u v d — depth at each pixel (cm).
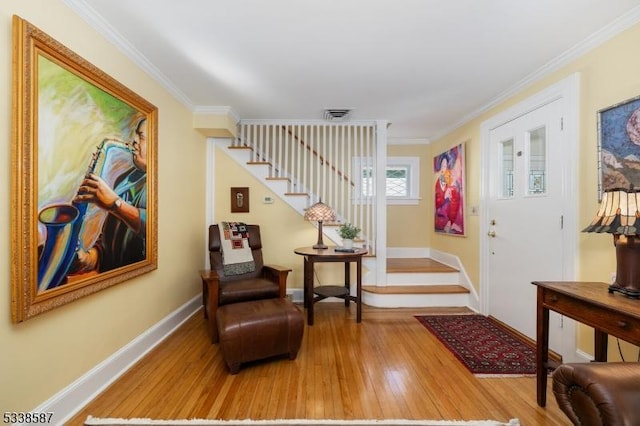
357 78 263
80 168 168
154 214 243
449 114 357
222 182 380
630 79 177
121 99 202
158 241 258
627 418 84
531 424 159
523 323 271
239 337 205
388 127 416
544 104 244
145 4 168
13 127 131
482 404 176
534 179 258
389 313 336
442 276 385
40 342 147
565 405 101
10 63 131
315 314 334
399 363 223
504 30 192
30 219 137
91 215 176
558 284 173
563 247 225
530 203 260
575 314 153
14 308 132
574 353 215
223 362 223
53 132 150
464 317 321
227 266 310
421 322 307
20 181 133
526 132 266
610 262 191
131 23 186
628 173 176
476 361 226
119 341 207
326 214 332
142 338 232
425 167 490
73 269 163
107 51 193
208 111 337
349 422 158
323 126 388
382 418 162
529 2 165
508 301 291
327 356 234
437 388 192
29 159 136
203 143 367
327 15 178
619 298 144
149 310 245
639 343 123
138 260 223
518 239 276
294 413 165
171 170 284
